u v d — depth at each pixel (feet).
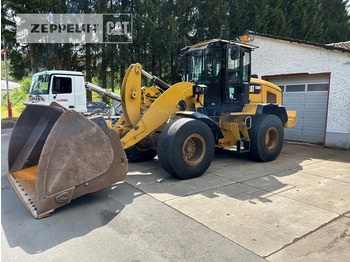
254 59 33.14
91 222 10.25
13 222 10.18
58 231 9.58
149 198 12.67
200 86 18.33
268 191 13.88
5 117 47.03
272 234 9.55
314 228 10.02
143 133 16.42
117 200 12.40
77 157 11.11
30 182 12.46
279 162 20.88
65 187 10.86
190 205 11.89
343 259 8.20
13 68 49.62
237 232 9.63
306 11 67.05
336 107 27.09
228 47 18.72
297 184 15.15
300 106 30.60
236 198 12.82
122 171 12.59
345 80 26.30
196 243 8.90
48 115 13.93
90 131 11.42
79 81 31.01
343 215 11.15
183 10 48.06
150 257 8.13
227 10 50.55
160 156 15.28
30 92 31.65
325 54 27.43
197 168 15.90
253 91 22.85
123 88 16.72
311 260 8.13
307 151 25.90
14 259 7.97
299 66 29.35
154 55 48.19
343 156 23.50
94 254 8.26
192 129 15.46
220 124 19.44
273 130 21.01
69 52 46.42
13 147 14.16
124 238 9.16
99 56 47.50
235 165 19.61
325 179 16.22
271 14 57.62
